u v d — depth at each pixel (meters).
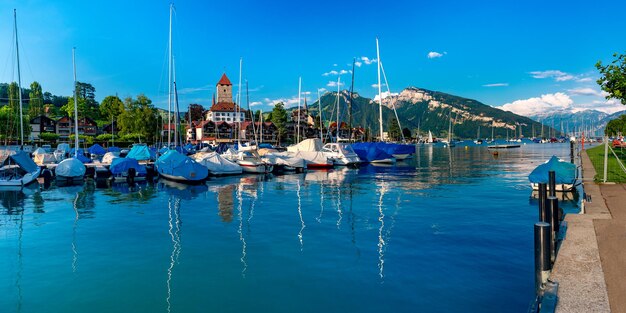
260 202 26.11
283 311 9.72
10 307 10.27
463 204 23.72
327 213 21.80
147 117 123.12
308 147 56.22
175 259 13.95
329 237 16.50
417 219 19.62
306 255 14.08
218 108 183.12
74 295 10.94
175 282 11.73
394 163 62.81
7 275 12.55
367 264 12.97
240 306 10.05
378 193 29.27
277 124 163.38
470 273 11.95
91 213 23.25
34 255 14.69
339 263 13.14
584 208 15.77
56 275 12.48
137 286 11.48
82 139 104.62
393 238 16.09
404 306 9.82
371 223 18.97
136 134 120.25
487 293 10.48
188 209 24.06
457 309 9.59
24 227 19.59
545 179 25.80
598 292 7.79
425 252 14.11
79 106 172.75
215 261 13.64
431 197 26.77
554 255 10.31
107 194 31.64
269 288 11.15
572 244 10.79
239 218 20.95
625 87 24.67
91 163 48.97
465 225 18.16
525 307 9.63
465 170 48.53
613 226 12.50
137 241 16.53
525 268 12.30
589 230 12.09
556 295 7.71
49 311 10.04
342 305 9.98
